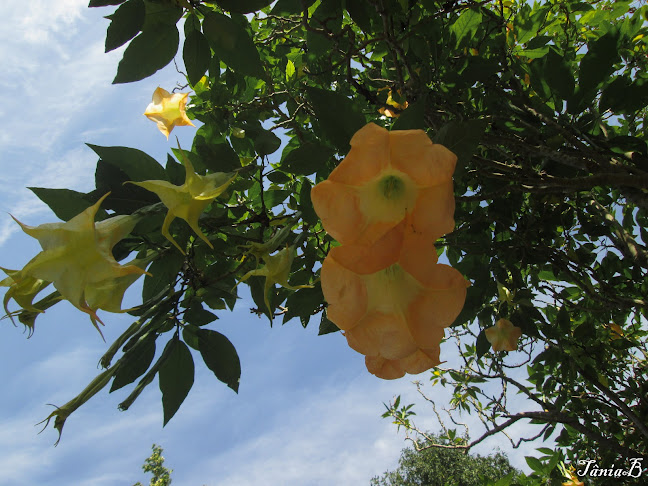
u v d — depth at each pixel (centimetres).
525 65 128
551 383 174
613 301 129
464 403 226
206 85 141
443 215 54
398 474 591
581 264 134
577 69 146
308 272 108
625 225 165
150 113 131
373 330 58
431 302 57
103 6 70
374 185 55
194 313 90
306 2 87
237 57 78
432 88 107
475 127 63
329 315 57
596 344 157
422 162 53
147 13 74
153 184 57
